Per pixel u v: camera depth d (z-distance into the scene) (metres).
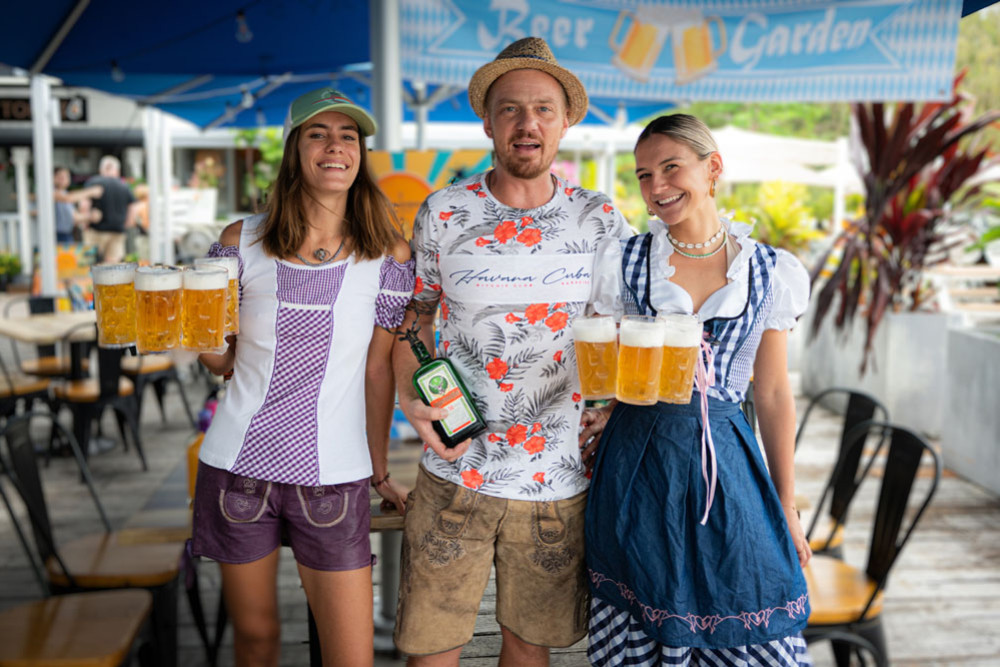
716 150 1.54
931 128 5.72
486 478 1.62
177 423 6.04
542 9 2.99
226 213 13.91
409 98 5.74
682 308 1.57
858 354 6.14
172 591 2.46
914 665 2.86
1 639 1.99
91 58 5.00
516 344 1.61
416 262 1.71
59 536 3.81
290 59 5.41
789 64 3.26
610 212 1.66
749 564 1.49
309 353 1.64
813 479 4.73
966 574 3.57
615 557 1.55
